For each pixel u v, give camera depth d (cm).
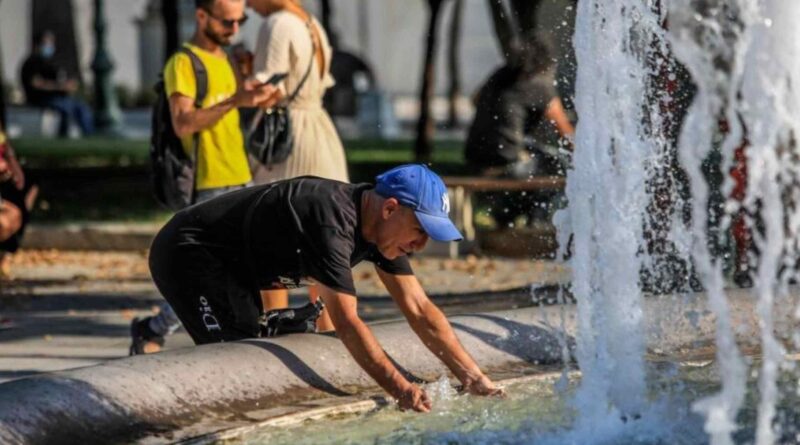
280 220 973
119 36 7500
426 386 1016
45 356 1445
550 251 2412
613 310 1072
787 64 855
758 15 852
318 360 997
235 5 1345
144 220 2848
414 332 1048
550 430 927
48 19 7262
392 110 6406
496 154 2467
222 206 1034
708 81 866
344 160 1409
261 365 959
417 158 3978
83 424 836
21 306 1884
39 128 5956
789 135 859
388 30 8019
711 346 1155
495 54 7962
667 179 1160
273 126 1354
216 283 1037
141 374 896
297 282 1031
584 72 1098
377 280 2153
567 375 1049
